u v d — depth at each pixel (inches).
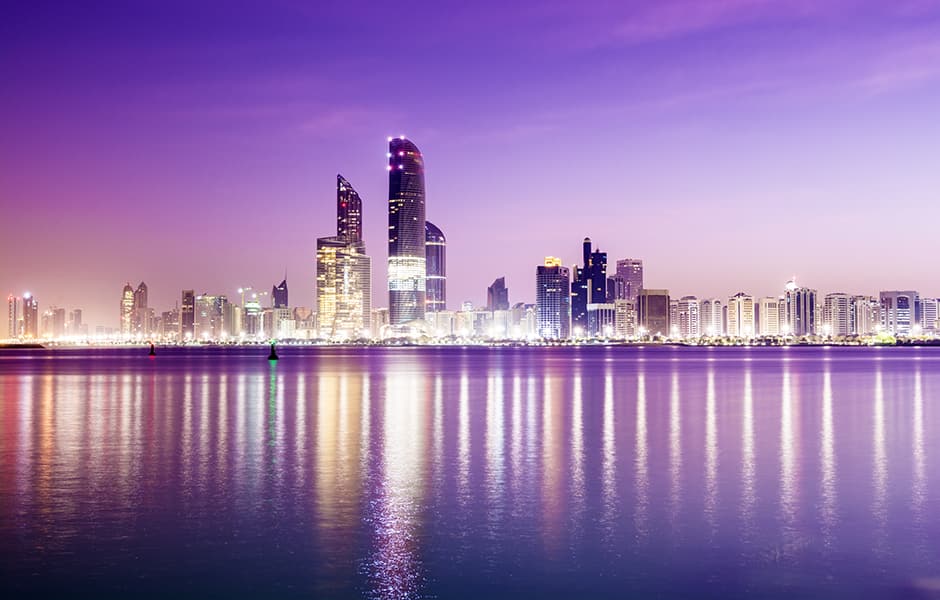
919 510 1280.8
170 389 4284.0
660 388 4333.2
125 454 1871.3
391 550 1073.5
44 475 1594.5
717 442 2069.4
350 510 1288.1
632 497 1379.2
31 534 1148.5
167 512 1277.1
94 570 994.1
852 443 2046.0
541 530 1166.3
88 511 1283.2
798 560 1029.2
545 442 2073.1
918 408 3058.6
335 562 1023.6
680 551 1067.3
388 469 1657.2
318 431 2317.9
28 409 3043.8
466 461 1755.7
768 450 1921.8
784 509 1289.4
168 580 960.3
